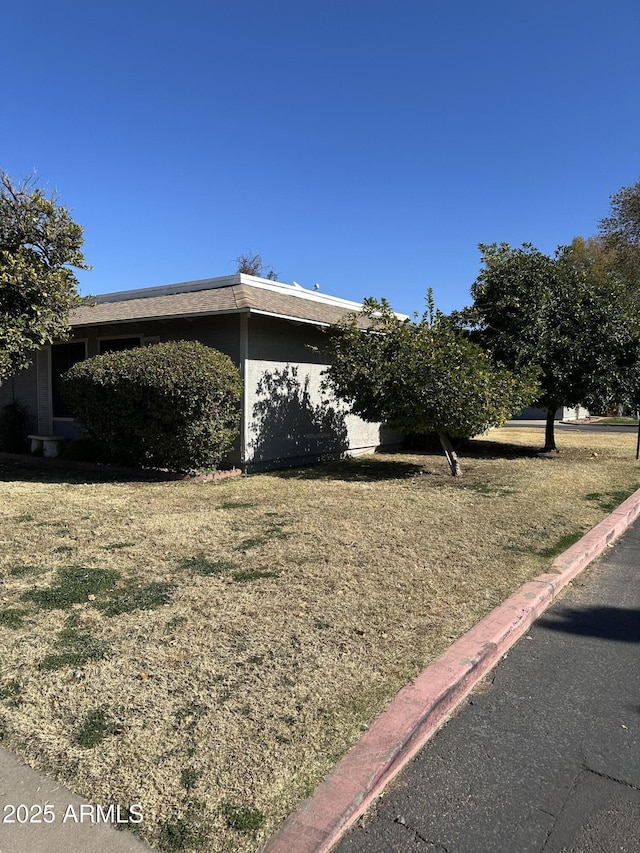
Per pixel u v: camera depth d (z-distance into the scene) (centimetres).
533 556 520
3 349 818
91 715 265
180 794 218
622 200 2598
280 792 220
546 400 1225
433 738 272
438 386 859
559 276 1216
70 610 379
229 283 1198
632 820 220
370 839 209
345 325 966
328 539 554
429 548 533
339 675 304
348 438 1256
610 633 390
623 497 794
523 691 315
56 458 1100
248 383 981
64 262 902
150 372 850
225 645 335
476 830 214
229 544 534
